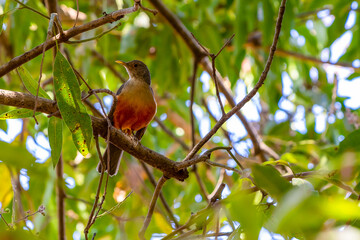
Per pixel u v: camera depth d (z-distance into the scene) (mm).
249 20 12750
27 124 12758
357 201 6379
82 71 13055
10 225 7137
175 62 13711
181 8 15211
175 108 15789
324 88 15273
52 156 6945
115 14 7012
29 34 12719
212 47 12562
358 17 14312
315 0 13539
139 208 10914
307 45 15656
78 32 7066
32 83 7281
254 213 3969
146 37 13812
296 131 15641
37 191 10914
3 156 3602
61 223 10172
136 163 13008
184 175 7742
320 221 3471
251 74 16188
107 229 12336
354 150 6691
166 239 7129
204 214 7031
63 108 6484
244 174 6551
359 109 14711
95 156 14141
